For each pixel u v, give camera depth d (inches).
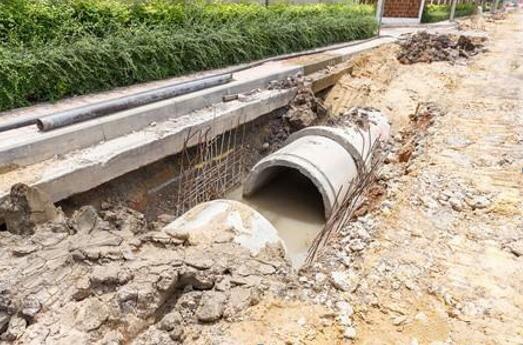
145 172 256.4
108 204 229.0
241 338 135.3
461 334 141.6
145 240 173.5
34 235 168.4
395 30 927.7
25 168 202.8
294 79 407.5
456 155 280.5
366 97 460.4
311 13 599.2
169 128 269.6
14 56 252.2
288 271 173.0
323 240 219.9
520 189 235.0
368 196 257.1
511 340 139.3
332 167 292.4
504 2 2733.8
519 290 162.2
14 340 126.0
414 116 411.8
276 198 317.1
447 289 162.1
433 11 1218.0
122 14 325.1
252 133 357.4
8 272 147.2
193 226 190.4
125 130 255.6
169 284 149.2
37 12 271.4
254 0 533.3
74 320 131.5
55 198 197.9
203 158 291.7
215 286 155.9
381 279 168.1
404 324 145.7
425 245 190.2
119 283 145.9
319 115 410.6
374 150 340.8
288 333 138.6
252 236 189.9
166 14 364.5
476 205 220.8
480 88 453.4
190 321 143.3
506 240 192.5
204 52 382.9
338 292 161.2
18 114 246.1
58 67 271.0
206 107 318.7
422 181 247.8
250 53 445.1
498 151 285.4
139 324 138.3
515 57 622.5
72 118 232.7
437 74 519.5
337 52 563.2
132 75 324.8
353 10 734.5
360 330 142.8
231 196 315.6
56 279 145.6
